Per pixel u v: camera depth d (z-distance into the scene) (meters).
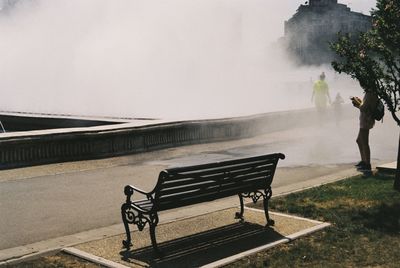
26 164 11.30
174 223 7.11
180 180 5.92
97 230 6.86
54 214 7.69
